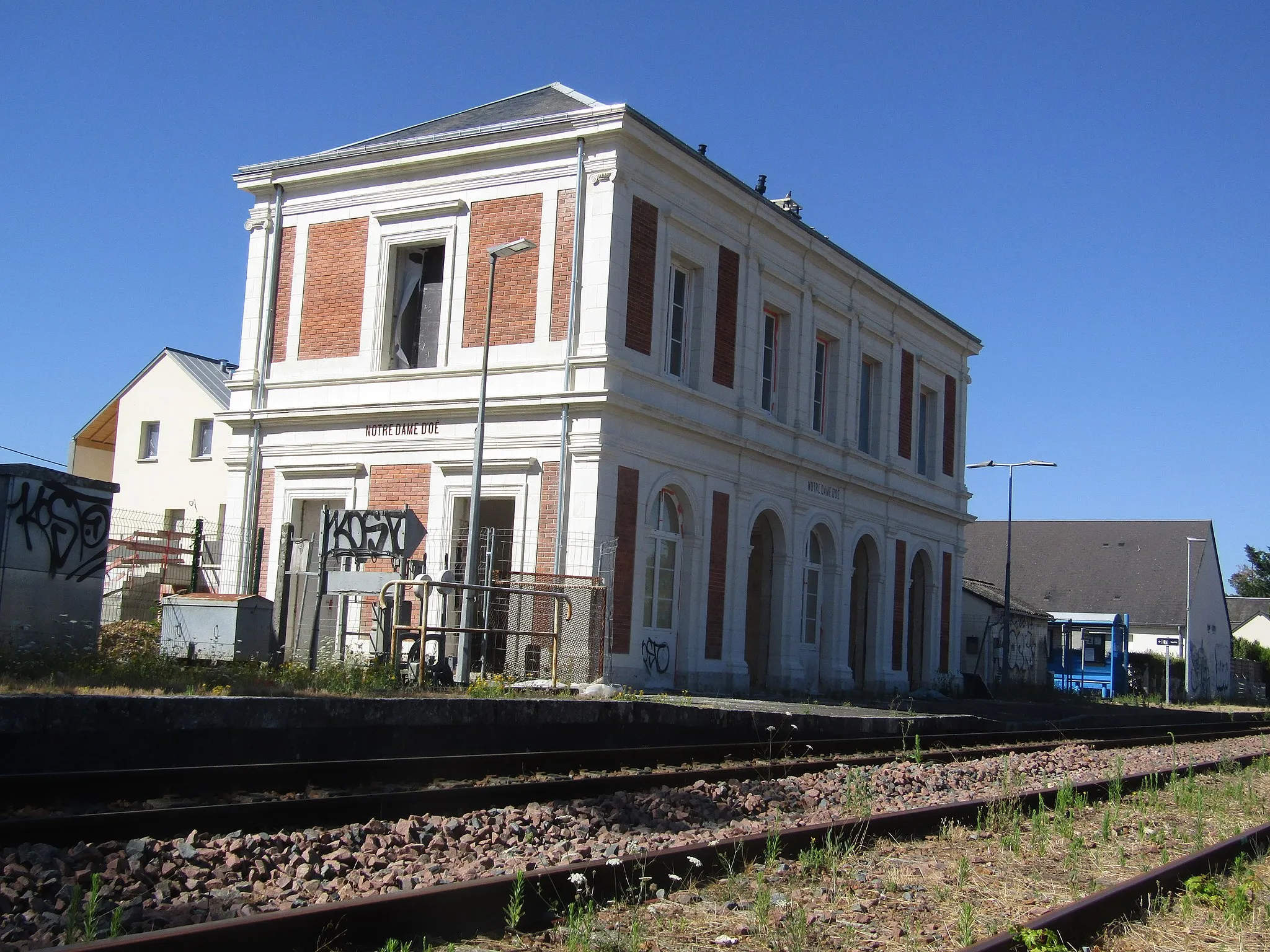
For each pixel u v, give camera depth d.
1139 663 56.59
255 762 10.95
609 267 22.69
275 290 26.67
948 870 8.42
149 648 17.89
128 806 8.78
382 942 5.91
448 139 24.53
